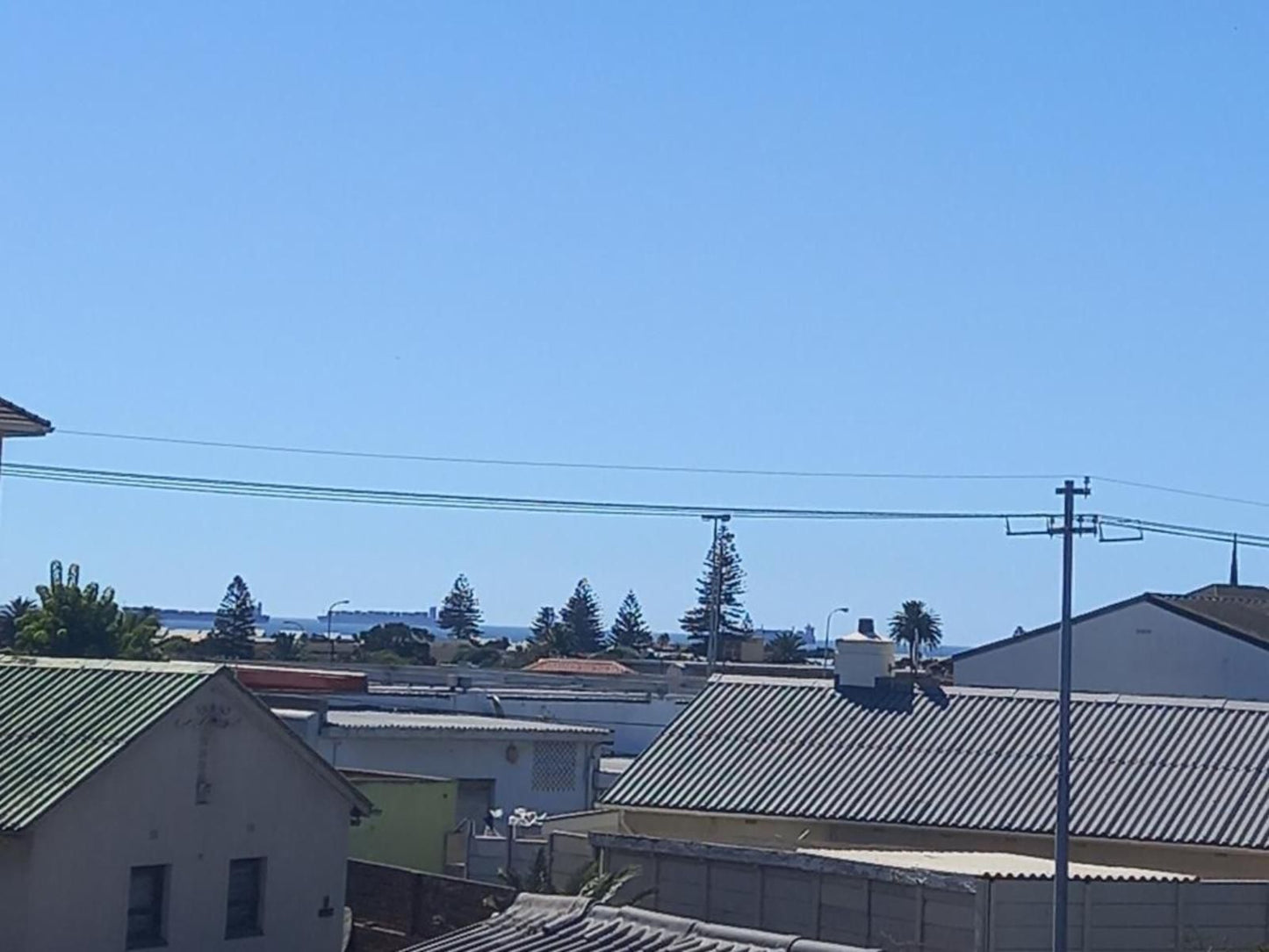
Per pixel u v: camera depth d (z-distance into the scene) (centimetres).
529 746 4909
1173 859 3269
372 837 4084
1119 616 5631
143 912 2973
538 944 1916
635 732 6091
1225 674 5453
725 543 13538
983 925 2681
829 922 2892
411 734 4656
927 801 3500
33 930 2773
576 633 16512
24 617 6438
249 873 3166
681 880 3120
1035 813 3394
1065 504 3175
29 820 2755
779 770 3709
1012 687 5709
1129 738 3600
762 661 11156
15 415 3031
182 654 9844
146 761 2958
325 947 3284
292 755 3219
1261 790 3356
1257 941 2855
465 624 17238
